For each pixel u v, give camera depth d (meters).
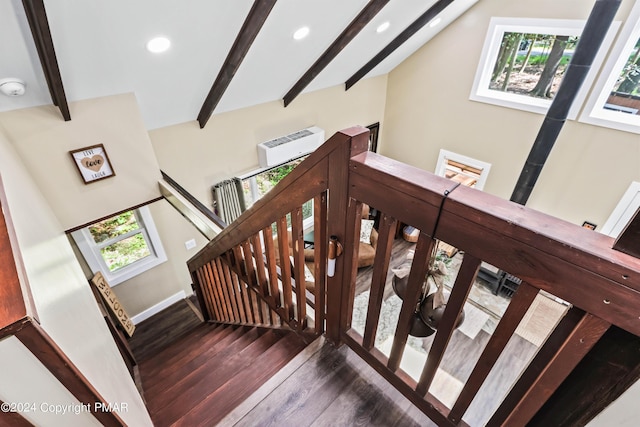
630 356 0.57
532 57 4.25
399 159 6.50
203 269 2.90
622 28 3.34
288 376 1.37
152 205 4.05
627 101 3.64
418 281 0.90
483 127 4.99
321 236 1.19
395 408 1.24
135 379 2.41
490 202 0.66
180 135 3.81
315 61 3.79
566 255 0.55
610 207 4.08
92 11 1.76
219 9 2.19
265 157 4.53
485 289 4.68
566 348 0.63
